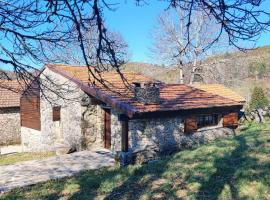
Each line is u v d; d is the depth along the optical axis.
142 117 13.77
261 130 16.08
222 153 11.37
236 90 34.34
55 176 11.05
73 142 16.45
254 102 23.62
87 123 16.00
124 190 8.59
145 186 8.73
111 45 4.21
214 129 16.73
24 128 20.95
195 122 15.89
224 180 8.45
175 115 15.06
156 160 12.33
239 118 19.94
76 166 12.49
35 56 5.11
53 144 17.91
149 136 14.34
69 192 8.86
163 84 18.53
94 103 15.91
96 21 3.93
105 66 4.58
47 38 4.70
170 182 8.78
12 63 5.11
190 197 7.60
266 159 9.99
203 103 15.95
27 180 10.66
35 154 17.56
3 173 11.70
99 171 11.33
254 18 3.65
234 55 31.66
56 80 17.08
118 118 13.63
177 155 12.05
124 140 13.14
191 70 30.22
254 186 7.81
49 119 18.20
